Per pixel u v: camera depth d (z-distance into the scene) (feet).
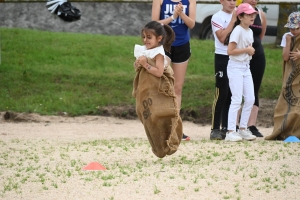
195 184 75.20
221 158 90.38
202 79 165.27
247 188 73.77
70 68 175.83
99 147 103.09
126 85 163.53
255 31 115.34
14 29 208.23
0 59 173.47
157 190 72.23
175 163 87.66
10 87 159.94
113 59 184.44
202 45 196.85
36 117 142.82
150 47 84.43
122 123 141.38
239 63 108.88
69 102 151.74
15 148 102.27
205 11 218.18
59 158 92.84
